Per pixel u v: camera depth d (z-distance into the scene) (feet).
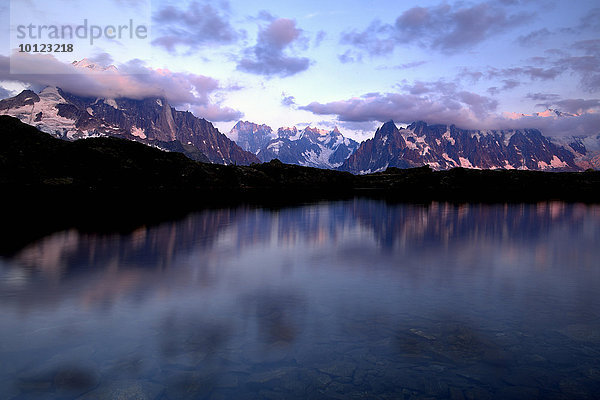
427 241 141.90
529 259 105.50
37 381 37.83
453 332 50.55
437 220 222.28
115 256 109.91
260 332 50.62
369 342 47.29
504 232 168.45
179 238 147.54
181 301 64.95
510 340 47.91
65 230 165.27
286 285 76.33
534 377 38.45
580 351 44.55
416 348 45.44
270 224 200.75
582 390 35.99
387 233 165.48
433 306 62.18
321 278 82.69
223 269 92.48
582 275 85.61
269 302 64.39
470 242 139.33
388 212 279.69
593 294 69.56
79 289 72.90
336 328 52.11
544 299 66.44
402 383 37.29
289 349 45.21
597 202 391.45
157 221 207.00
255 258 107.45
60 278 82.28
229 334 50.01
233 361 42.19
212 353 44.14
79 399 34.65
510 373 39.32
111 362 41.88
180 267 94.53
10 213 234.38
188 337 48.93
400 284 77.25
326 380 37.93
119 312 59.16
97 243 133.18
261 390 36.17
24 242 134.10
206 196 487.61
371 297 67.67
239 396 35.17
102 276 84.33
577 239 146.51
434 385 36.91
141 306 62.23
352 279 82.07
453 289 73.26
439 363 41.57
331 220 222.89
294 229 179.73
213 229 177.06
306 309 60.54
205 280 80.74
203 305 62.69
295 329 51.65
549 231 171.63
